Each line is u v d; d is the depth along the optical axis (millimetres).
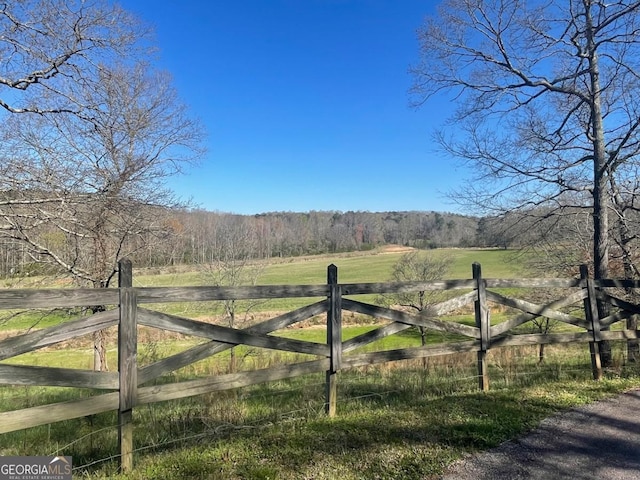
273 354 12820
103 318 3473
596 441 3979
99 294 3451
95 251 7812
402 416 4652
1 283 7613
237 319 14578
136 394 3605
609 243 9977
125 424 3535
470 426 4301
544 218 9711
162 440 4273
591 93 8617
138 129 8070
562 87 9031
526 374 6875
